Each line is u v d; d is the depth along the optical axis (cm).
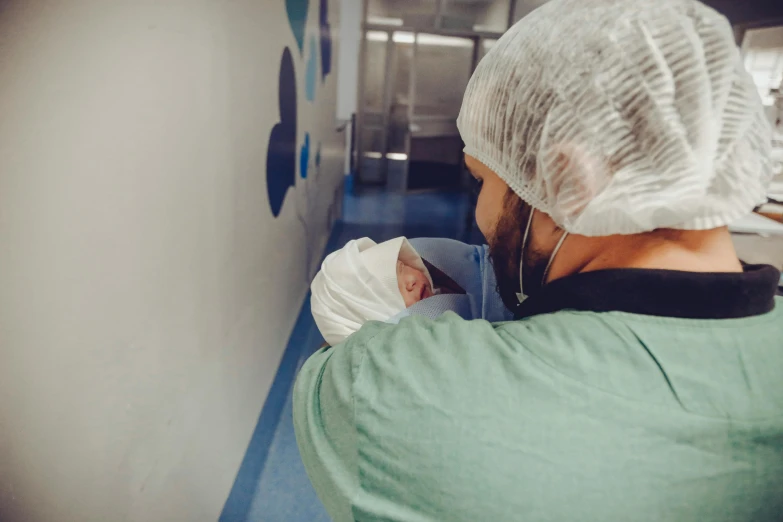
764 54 306
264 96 171
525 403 42
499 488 41
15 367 60
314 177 298
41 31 60
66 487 73
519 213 57
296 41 219
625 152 48
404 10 563
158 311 98
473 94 60
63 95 65
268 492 175
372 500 46
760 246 156
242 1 143
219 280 137
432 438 43
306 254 284
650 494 40
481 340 46
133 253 86
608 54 49
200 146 116
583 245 51
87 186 71
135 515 95
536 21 56
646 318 44
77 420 74
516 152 54
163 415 105
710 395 42
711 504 41
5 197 56
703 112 46
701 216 46
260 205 176
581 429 41
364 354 50
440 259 97
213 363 136
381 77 584
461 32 570
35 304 62
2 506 61
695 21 49
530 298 54
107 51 75
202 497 136
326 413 51
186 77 105
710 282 43
